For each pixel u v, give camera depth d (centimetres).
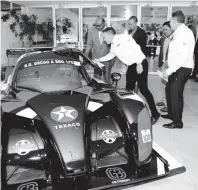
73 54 277
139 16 796
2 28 750
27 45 910
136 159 175
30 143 172
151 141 182
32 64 253
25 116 185
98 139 184
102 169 180
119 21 903
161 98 477
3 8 735
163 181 196
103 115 195
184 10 814
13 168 188
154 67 877
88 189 160
